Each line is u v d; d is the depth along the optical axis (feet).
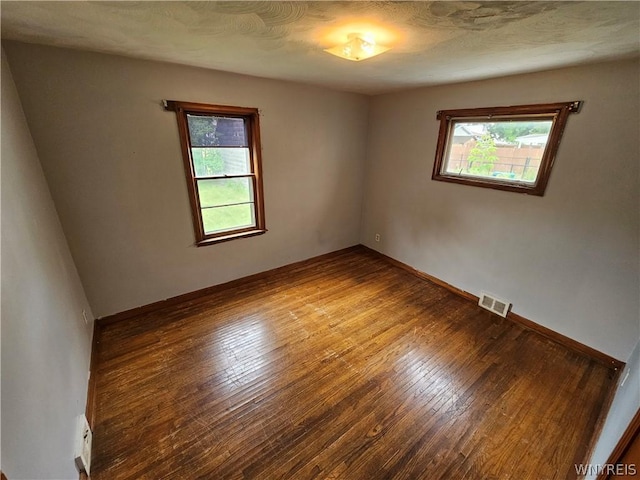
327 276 12.01
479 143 9.32
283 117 10.27
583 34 4.81
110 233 7.97
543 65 6.82
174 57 6.98
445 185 10.44
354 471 4.96
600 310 7.41
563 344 8.16
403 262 12.80
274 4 3.94
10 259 3.75
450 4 3.82
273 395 6.38
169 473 4.88
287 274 12.09
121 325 8.54
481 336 8.46
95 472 4.85
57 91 6.45
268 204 10.98
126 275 8.55
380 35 5.11
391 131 12.05
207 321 8.86
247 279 11.31
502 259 9.22
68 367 5.16
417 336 8.41
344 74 8.56
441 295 10.68
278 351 7.70
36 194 5.81
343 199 13.44
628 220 6.68
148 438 5.41
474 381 6.86
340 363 7.33
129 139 7.62
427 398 6.37
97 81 6.85
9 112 5.26
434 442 5.46
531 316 8.82
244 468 4.98
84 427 5.04
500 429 5.72
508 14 4.11
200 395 6.33
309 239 12.90
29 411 3.39
